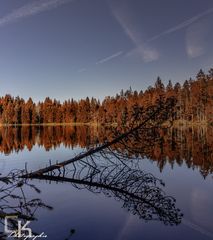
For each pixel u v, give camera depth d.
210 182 10.45
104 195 8.95
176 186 9.97
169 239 5.58
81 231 5.95
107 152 12.80
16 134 48.22
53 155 18.86
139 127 12.50
